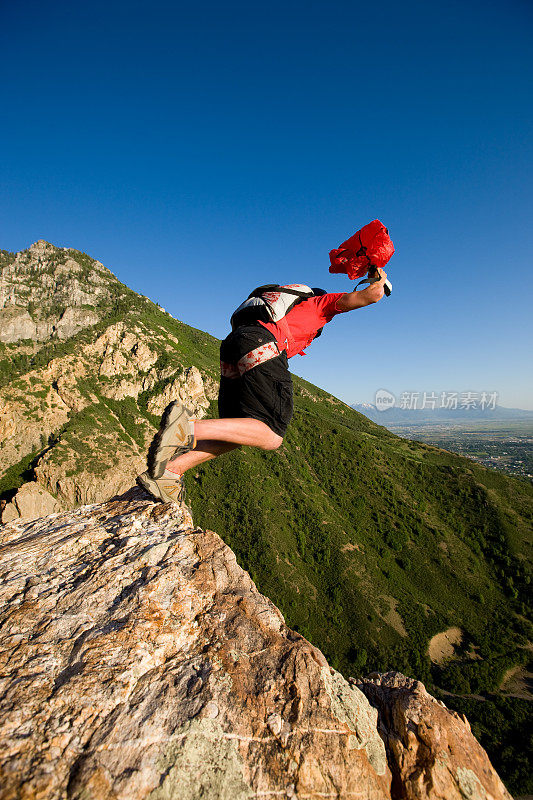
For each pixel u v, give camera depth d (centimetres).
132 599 224
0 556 278
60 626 204
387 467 10700
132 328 12662
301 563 7438
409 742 193
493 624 7038
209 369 12388
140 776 141
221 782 148
